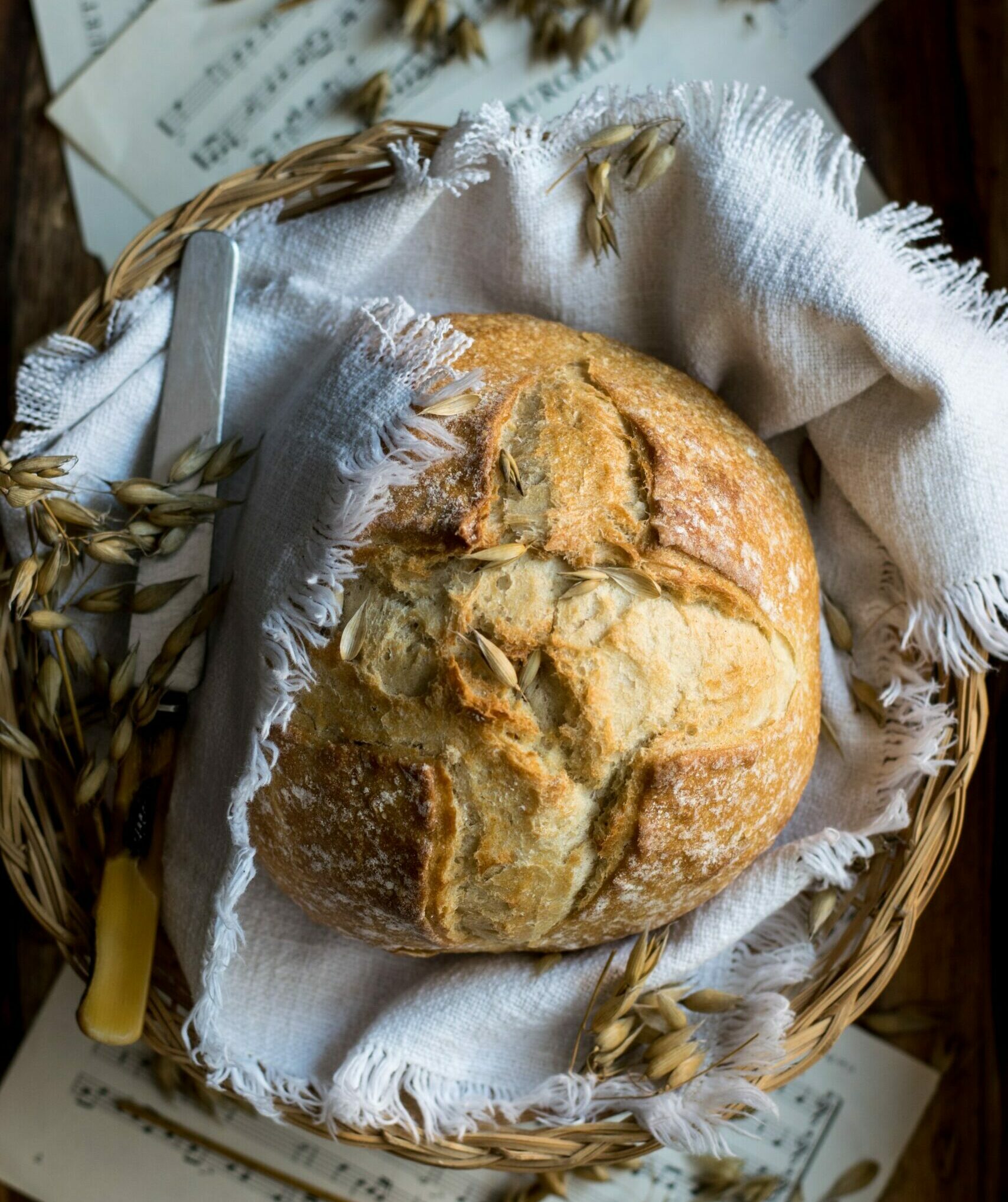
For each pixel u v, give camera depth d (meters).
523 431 0.52
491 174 0.56
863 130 0.66
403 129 0.57
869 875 0.58
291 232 0.57
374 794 0.50
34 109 0.66
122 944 0.54
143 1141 0.65
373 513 0.50
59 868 0.55
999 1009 0.67
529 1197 0.65
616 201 0.57
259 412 0.58
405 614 0.51
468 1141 0.54
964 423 0.55
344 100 0.66
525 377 0.53
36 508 0.53
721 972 0.58
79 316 0.56
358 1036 0.57
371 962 0.58
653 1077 0.54
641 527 0.51
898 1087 0.67
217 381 0.56
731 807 0.52
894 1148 0.67
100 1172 0.65
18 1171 0.65
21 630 0.56
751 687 0.52
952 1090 0.67
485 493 0.50
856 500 0.58
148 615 0.55
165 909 0.55
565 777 0.50
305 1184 0.65
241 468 0.57
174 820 0.55
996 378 0.55
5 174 0.66
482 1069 0.56
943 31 0.66
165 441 0.56
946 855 0.56
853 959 0.56
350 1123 0.55
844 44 0.66
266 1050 0.57
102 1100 0.65
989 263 0.67
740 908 0.56
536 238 0.57
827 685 0.59
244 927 0.57
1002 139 0.66
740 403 0.60
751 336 0.56
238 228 0.57
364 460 0.50
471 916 0.52
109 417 0.56
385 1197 0.65
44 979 0.66
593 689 0.50
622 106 0.55
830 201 0.55
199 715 0.54
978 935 0.67
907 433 0.56
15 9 0.65
